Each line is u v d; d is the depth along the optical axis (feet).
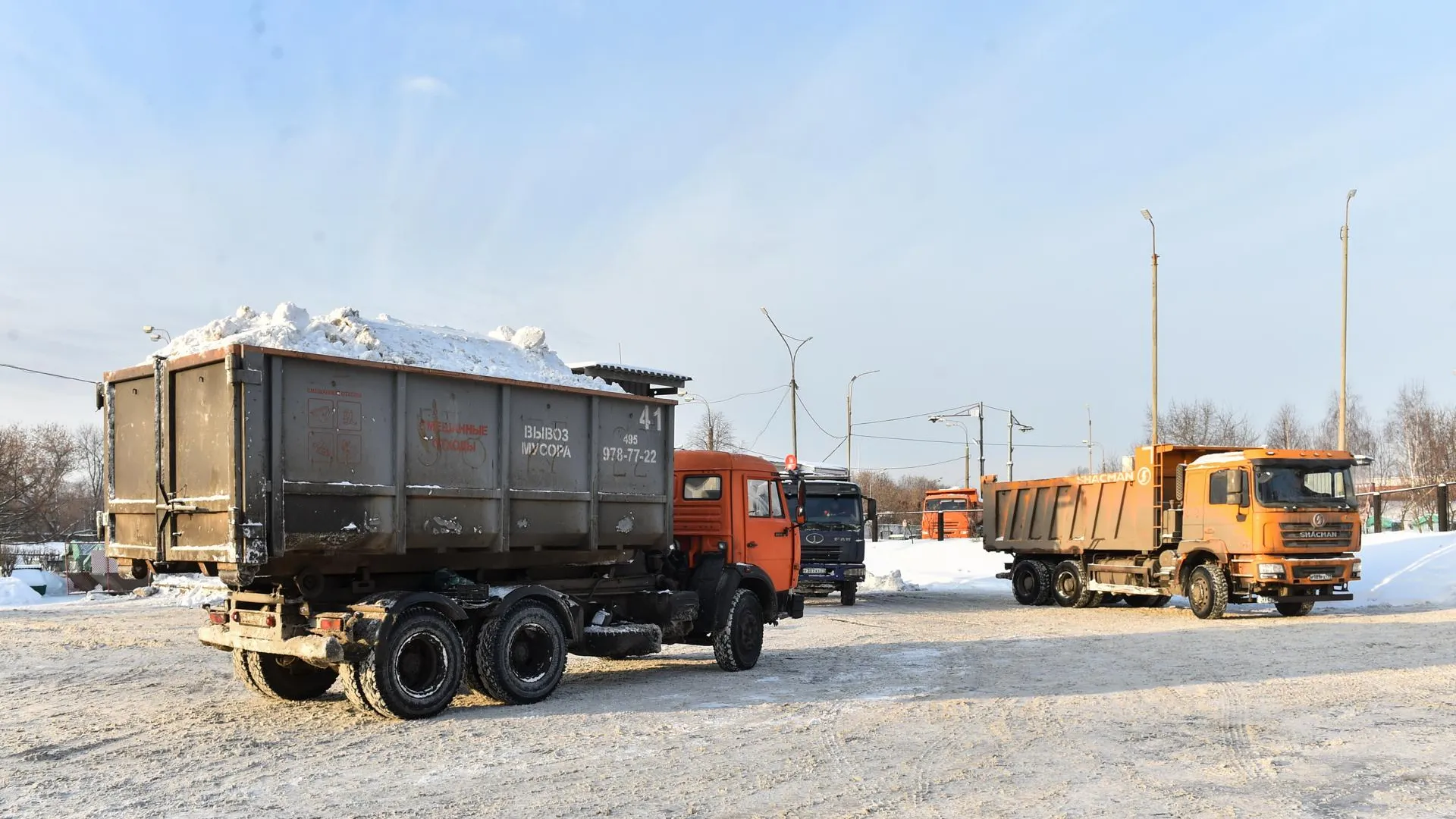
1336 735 28.40
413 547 32.27
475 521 34.12
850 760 25.94
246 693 37.27
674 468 43.78
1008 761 25.67
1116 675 40.42
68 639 57.36
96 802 22.22
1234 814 20.84
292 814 21.21
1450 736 28.12
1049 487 83.97
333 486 30.09
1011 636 56.13
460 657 32.73
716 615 42.42
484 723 30.91
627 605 41.29
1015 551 87.71
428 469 32.86
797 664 44.98
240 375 28.25
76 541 180.24
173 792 22.98
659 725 30.60
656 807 21.65
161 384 31.17
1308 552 65.36
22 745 28.17
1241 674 40.09
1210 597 67.05
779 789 23.12
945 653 48.32
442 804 21.94
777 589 46.73
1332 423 213.05
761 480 46.11
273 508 28.68
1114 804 21.63
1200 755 26.18
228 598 33.30
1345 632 55.01
